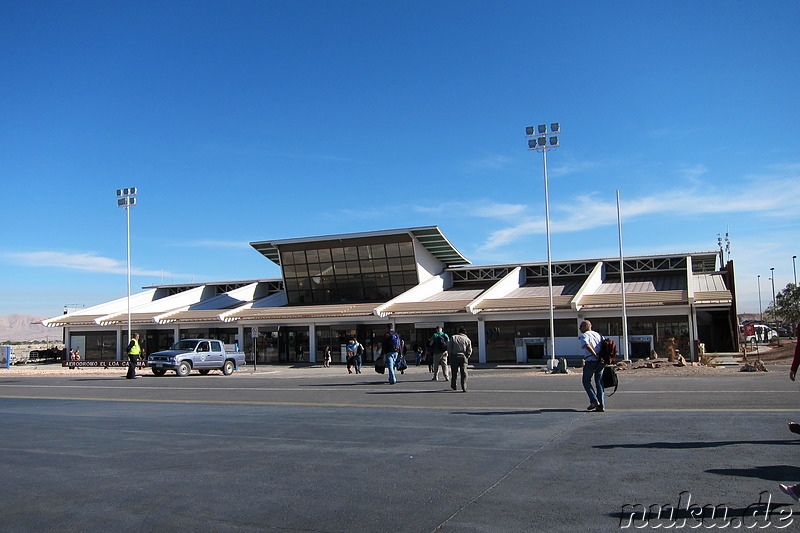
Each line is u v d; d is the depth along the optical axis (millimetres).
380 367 28391
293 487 6844
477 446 8766
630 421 10516
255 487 6898
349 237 47875
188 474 7621
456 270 51938
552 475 6984
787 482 6434
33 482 7480
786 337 66562
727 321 47000
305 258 50031
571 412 11984
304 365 43469
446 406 13688
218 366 33094
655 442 8586
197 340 32781
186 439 10141
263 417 12625
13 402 17188
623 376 23016
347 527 5488
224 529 5570
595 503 5918
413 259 47469
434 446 8875
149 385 23938
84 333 51688
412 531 5320
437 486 6684
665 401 13617
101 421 12656
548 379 22719
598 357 11938
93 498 6688
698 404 12875
